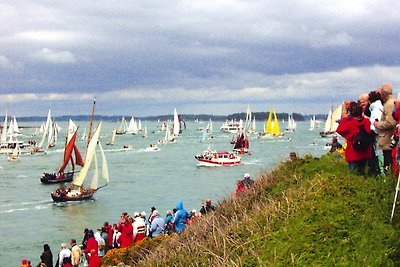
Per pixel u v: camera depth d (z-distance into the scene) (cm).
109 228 2372
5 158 12425
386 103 1112
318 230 891
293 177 1355
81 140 19562
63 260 2206
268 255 868
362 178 1119
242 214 1238
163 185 7194
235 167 9412
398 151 1043
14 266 3209
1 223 4694
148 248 1719
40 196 6438
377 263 754
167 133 17888
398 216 905
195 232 1266
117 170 9375
